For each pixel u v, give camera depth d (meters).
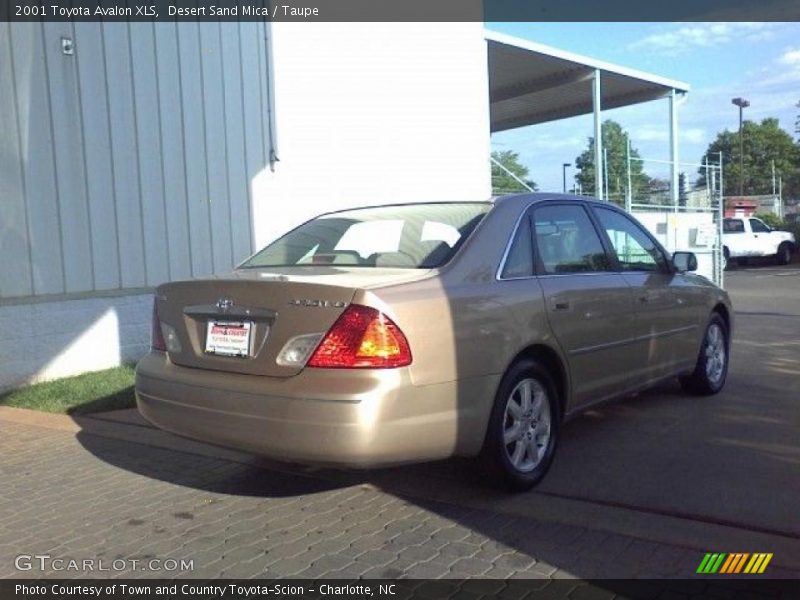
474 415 4.30
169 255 9.21
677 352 6.40
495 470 4.54
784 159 81.12
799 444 5.57
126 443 6.03
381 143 11.97
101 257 8.58
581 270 5.42
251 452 4.18
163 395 4.46
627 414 6.48
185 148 9.32
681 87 18.11
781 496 4.55
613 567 3.73
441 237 4.75
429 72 12.74
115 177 8.66
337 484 4.98
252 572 3.79
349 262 4.79
